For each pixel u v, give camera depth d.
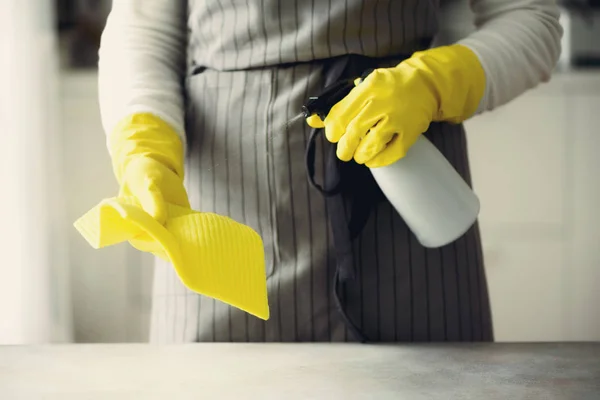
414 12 0.95
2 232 1.72
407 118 0.80
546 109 2.12
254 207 0.94
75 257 2.08
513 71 0.93
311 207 0.93
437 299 0.94
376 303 0.93
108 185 2.06
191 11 1.00
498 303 2.17
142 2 1.01
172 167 0.87
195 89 0.99
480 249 1.00
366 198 0.90
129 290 2.09
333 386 0.70
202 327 0.96
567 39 2.21
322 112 0.81
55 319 1.90
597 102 2.11
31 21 1.76
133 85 0.95
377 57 0.94
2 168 1.71
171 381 0.72
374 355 0.81
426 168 0.82
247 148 0.94
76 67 2.13
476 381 0.71
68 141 2.04
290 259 0.94
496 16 0.99
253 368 0.76
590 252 2.15
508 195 2.14
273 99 0.93
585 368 0.76
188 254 0.67
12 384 0.71
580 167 2.13
